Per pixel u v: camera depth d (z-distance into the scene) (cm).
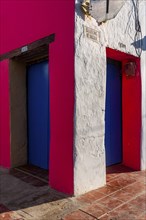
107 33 452
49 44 441
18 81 571
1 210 365
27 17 496
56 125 430
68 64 406
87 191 421
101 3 425
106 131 549
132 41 513
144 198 399
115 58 544
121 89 575
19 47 520
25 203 386
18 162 574
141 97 539
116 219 336
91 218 338
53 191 426
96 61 430
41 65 549
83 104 412
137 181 473
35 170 546
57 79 427
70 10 400
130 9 510
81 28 405
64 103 415
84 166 416
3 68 576
